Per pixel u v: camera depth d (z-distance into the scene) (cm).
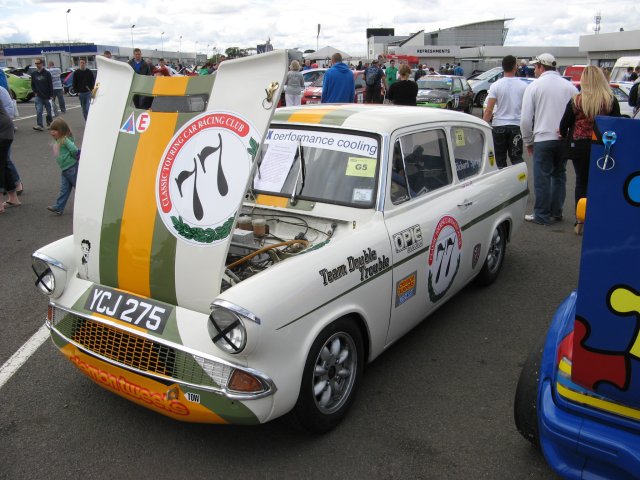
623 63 2112
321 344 286
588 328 208
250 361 252
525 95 703
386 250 328
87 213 308
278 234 355
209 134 282
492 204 468
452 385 361
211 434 311
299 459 291
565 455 232
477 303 489
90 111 320
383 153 351
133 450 297
